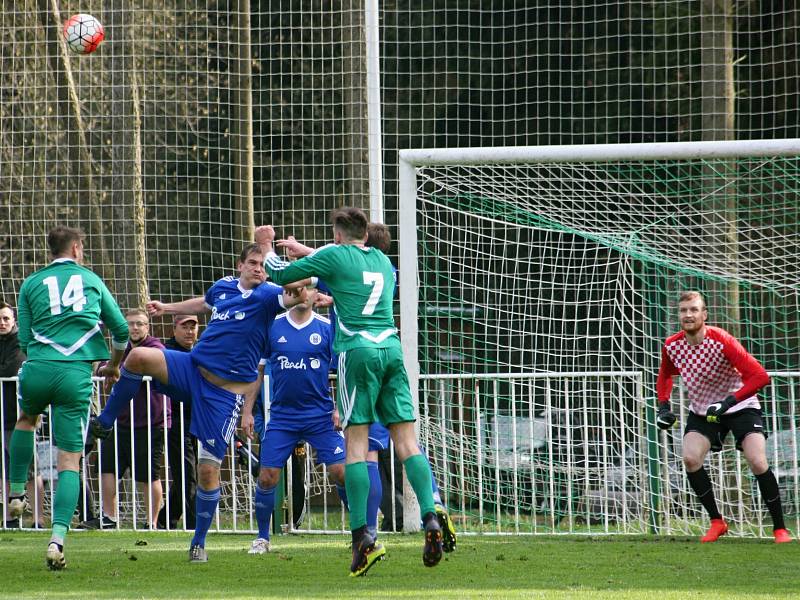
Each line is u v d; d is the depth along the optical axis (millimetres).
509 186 37188
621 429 35969
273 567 25250
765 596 20531
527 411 41281
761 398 38594
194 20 60875
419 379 37250
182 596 20609
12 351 36969
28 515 38438
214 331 25812
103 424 25984
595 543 30906
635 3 56625
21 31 57562
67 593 21141
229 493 41938
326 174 59531
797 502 33812
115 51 57625
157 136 60000
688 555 27625
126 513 41594
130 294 52531
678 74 54656
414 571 24547
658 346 43938
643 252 38000
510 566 25453
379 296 22922
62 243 25750
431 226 39375
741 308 43281
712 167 38219
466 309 42312
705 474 31359
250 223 52406
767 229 41500
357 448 22641
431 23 61562
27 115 57844
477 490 38312
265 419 34500
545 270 46562
